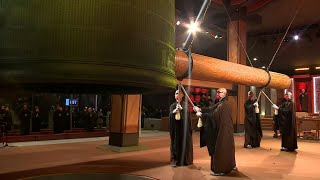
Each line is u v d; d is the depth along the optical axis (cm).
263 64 2312
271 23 2020
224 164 626
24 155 838
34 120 1259
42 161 750
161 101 2103
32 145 1037
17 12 193
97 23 196
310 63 2178
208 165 737
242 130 1576
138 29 210
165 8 237
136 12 209
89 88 277
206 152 959
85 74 189
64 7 191
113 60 197
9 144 1045
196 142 1240
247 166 737
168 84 236
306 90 2256
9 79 192
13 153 869
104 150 952
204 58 671
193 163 763
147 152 930
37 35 190
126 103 945
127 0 205
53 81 189
